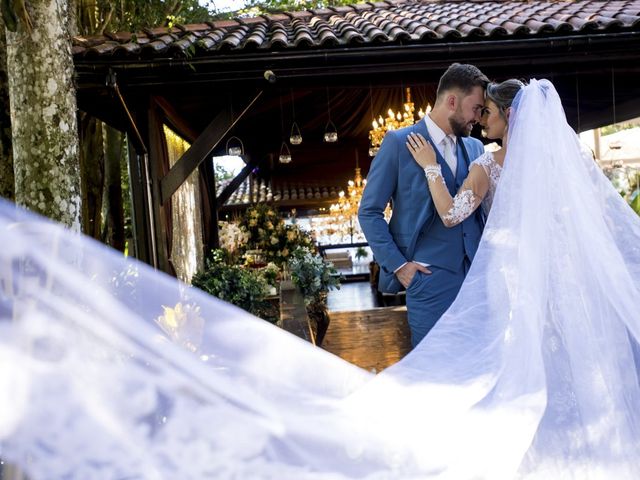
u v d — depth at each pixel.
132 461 1.09
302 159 13.07
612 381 1.90
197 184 9.70
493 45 5.54
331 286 6.05
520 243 2.09
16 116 3.17
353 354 5.79
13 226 1.17
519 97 2.33
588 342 1.93
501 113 2.63
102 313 1.16
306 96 8.88
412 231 2.88
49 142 3.15
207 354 1.33
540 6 7.41
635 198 5.93
